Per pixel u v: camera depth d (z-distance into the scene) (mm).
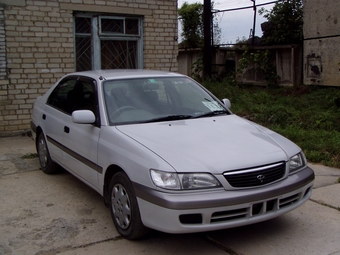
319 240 4207
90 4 9594
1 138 9047
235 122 4945
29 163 7168
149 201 3732
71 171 5449
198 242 4191
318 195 5438
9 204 5293
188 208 3586
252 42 14016
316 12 11516
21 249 4082
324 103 10273
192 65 16406
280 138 4637
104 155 4449
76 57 9797
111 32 10094
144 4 10234
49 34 9297
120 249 4055
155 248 4070
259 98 11672
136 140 4176
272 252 3963
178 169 3686
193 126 4621
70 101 5633
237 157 3895
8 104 9109
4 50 8938
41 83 9352
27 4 9031
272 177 3949
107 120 4645
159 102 5074
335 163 6691
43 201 5387
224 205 3648
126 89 5074
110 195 4414
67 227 4582
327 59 11367
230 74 15125
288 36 12961
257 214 3852
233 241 4191
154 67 10617
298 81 12758
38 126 6527
